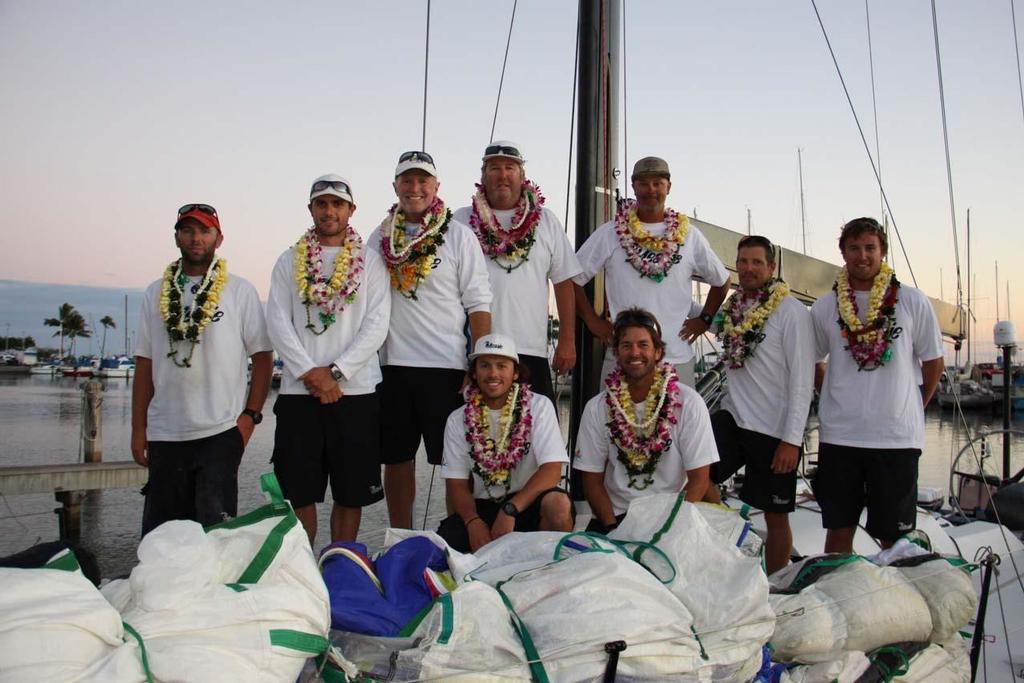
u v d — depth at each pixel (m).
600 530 3.77
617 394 3.75
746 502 4.26
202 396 3.58
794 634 2.86
